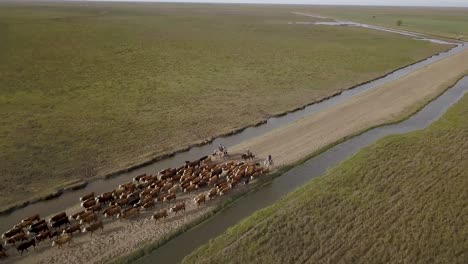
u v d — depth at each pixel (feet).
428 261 64.13
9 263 65.98
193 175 92.53
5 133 114.11
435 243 67.92
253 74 193.88
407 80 186.60
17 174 93.30
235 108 144.25
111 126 123.24
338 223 72.95
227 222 77.77
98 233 73.92
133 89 162.81
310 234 70.03
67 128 120.16
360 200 80.18
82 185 90.38
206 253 66.33
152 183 88.79
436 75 197.88
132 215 79.05
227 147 112.88
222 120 132.26
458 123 127.03
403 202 79.46
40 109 135.13
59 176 93.71
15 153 102.83
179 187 89.04
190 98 153.69
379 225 72.38
